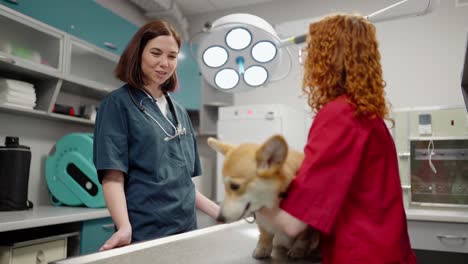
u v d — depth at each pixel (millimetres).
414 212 2129
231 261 728
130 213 1200
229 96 3598
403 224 672
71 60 2430
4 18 1970
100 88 2566
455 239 1988
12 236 1812
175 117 1389
